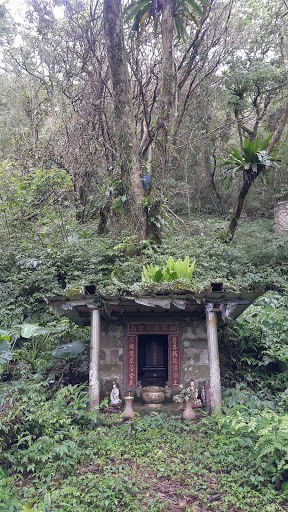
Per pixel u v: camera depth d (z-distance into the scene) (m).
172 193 16.48
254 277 9.32
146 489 4.05
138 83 11.33
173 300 5.31
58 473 4.19
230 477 4.14
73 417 5.09
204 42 12.98
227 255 9.75
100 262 9.38
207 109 16.44
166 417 5.48
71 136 12.70
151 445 4.73
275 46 16.91
